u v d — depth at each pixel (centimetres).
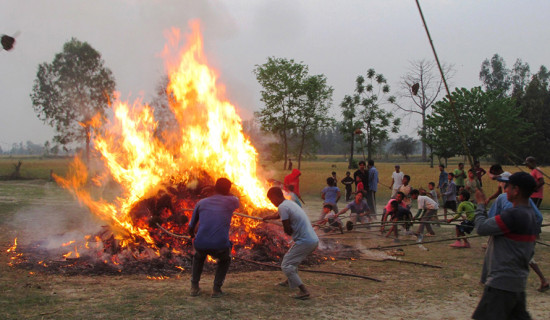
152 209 796
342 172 4469
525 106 6325
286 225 561
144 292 554
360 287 611
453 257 840
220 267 546
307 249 555
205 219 541
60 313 466
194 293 544
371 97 5619
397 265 763
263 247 784
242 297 546
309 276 673
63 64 4262
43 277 620
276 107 5100
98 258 714
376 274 695
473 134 4250
